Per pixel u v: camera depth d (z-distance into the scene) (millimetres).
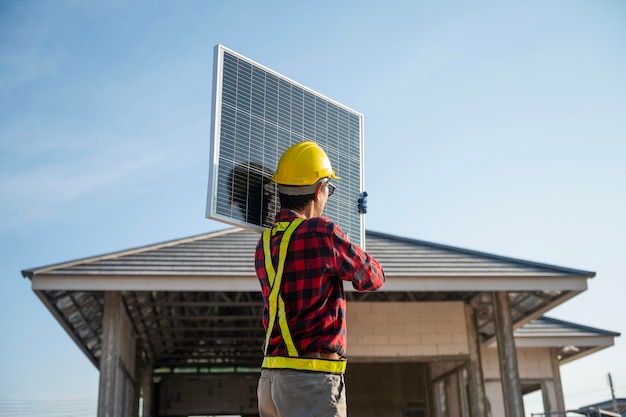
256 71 3924
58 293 13492
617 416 15734
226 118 3598
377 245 15016
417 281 13109
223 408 26828
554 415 19828
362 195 4379
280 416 2496
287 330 2510
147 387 23266
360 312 15859
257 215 3646
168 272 12422
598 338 19016
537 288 13273
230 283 12508
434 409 20047
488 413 15719
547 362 20594
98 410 12102
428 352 15680
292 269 2586
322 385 2469
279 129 3963
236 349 23297
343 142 4469
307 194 2922
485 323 16719
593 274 13258
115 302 12852
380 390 23391
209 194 3355
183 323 20391
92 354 19094
